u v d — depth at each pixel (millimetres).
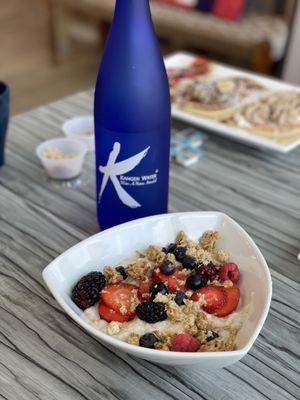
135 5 603
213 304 569
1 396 513
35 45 3307
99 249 621
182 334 522
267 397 516
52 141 894
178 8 2508
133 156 652
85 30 3328
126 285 593
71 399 512
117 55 621
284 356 560
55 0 2885
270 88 1118
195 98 1069
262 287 567
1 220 762
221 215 657
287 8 2379
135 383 530
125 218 700
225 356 469
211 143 982
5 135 867
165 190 707
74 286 595
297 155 955
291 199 830
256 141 928
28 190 833
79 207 795
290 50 1990
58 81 2850
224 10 2381
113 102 630
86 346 569
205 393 520
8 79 2857
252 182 871
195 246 642
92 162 918
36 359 554
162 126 652
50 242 720
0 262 684
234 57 2496
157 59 634
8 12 3832
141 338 523
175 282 596
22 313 610
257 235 746
